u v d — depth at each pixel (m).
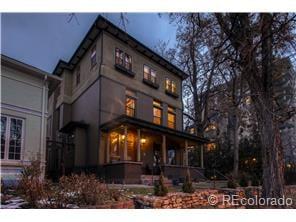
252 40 6.21
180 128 18.50
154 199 6.16
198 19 6.57
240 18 6.17
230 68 7.58
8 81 9.52
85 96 14.86
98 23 13.59
